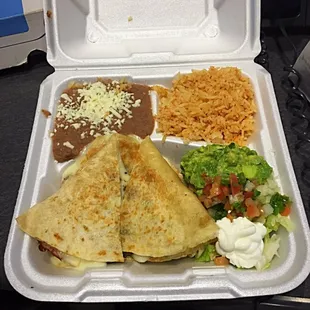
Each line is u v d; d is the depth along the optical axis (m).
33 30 0.37
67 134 0.32
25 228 0.27
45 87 0.35
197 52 0.36
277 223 0.27
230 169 0.28
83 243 0.26
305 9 0.39
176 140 0.33
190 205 0.26
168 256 0.26
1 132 0.35
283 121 0.34
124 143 0.30
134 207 0.27
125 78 0.36
